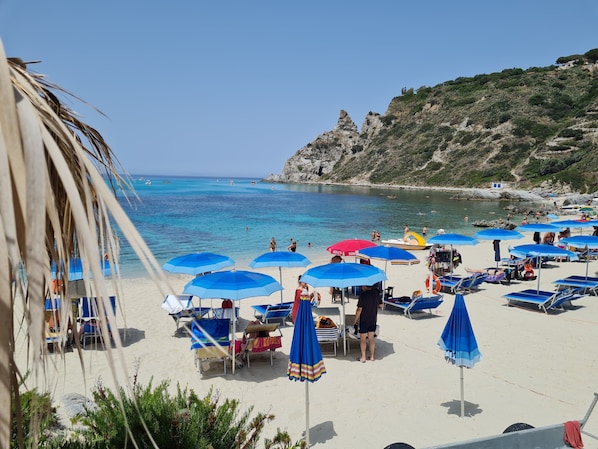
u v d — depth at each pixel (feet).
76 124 6.58
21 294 4.45
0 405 4.03
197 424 14.19
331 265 31.58
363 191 310.04
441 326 37.11
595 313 39.75
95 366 28.32
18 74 4.99
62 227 6.15
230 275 28.73
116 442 13.32
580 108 316.19
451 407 23.29
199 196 248.73
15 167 4.15
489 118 343.67
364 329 29.63
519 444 15.90
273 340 29.17
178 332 35.86
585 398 23.98
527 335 34.09
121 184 6.72
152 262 4.33
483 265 66.28
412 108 431.02
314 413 23.00
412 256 39.70
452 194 266.36
